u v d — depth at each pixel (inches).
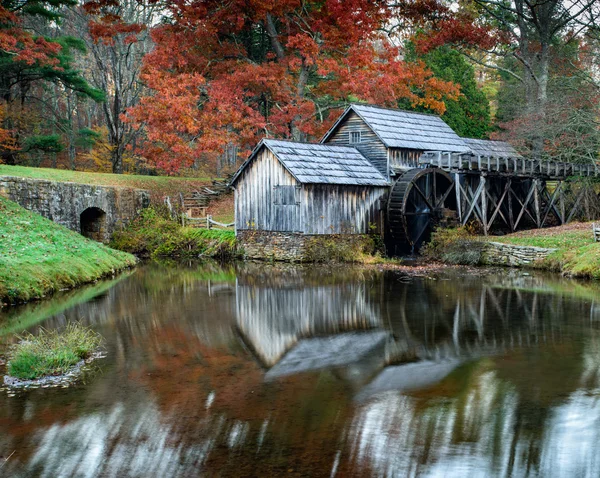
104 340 482.9
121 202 1176.2
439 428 303.6
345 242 1003.3
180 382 375.2
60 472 264.5
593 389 355.6
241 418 316.5
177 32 1298.0
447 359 423.2
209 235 1144.8
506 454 276.2
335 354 440.5
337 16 1198.9
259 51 1540.4
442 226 1027.3
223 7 1231.5
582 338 473.7
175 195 1350.9
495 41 1304.1
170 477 259.6
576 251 828.0
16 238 755.4
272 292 713.0
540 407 328.2
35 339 448.8
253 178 1063.6
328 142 1160.2
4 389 362.3
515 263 895.1
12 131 1317.7
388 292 694.5
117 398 346.3
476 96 1577.3
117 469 266.5
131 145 1582.2
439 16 1306.6
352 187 1024.2
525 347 450.3
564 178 1176.2
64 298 665.0
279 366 410.0
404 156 1088.8
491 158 1056.8
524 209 1135.0
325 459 272.8
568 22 1327.5
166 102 1186.0
